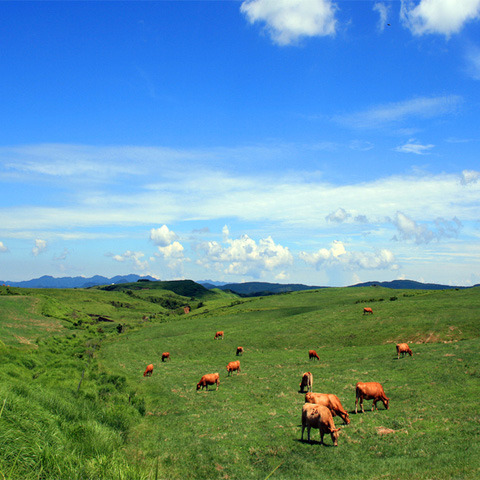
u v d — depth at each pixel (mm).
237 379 37844
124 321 142250
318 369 38906
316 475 14297
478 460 12953
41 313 101688
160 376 41438
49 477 9148
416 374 31141
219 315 100125
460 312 58062
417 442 16344
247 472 15516
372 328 58156
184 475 15414
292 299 122625
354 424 20156
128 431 21031
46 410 16219
